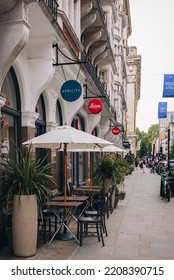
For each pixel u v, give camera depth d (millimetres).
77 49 10195
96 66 17562
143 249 5645
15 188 5023
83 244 5879
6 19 5168
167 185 12008
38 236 6344
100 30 13359
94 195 9180
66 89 8031
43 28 6648
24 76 7059
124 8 34656
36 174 5062
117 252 5449
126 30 38688
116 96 28969
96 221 5840
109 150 10180
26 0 5141
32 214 5008
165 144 77000
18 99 7082
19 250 5020
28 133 7121
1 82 5414
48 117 9016
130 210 9742
